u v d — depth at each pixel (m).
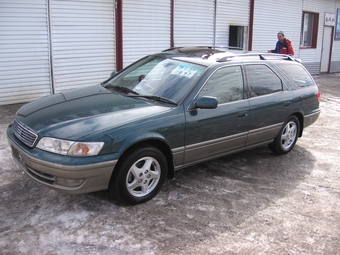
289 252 3.26
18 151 3.71
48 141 3.44
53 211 3.68
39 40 8.27
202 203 4.05
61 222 3.49
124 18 9.66
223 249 3.24
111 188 3.71
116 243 3.21
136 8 9.83
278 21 14.38
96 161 3.41
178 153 4.12
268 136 5.31
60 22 8.52
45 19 8.26
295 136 5.89
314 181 4.86
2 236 3.23
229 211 3.92
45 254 3.02
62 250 3.08
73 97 4.36
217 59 4.76
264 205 4.11
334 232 3.63
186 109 4.12
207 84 4.39
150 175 3.92
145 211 3.79
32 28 8.12
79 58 9.03
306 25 16.36
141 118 3.78
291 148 5.89
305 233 3.58
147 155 3.82
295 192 4.50
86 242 3.21
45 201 3.87
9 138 3.95
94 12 9.04
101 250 3.11
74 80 9.06
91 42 9.16
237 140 4.80
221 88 4.55
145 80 4.69
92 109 3.90
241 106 4.71
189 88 4.28
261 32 13.79
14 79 8.12
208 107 4.08
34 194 4.01
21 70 8.16
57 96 4.49
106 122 3.62
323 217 3.92
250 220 3.76
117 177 3.64
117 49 9.69
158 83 4.52
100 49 9.38
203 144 4.35
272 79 5.33
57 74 8.72
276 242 3.40
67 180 3.41
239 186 4.57
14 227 3.38
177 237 3.37
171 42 10.84
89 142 3.40
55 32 8.48
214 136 4.45
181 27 11.07
